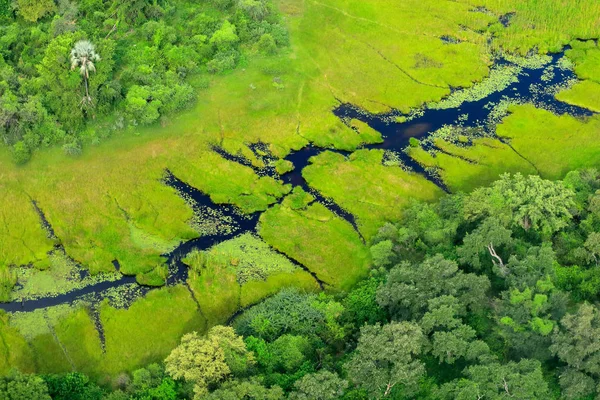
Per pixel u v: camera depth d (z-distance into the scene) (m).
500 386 68.31
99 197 102.88
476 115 120.31
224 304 89.62
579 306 77.50
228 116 117.06
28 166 105.94
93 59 111.06
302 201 103.62
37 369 82.12
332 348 80.12
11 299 89.56
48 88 112.00
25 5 128.88
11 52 122.12
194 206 102.75
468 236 86.12
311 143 114.38
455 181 107.19
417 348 71.12
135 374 76.06
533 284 78.75
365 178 107.31
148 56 122.81
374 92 124.56
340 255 95.94
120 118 112.38
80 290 91.06
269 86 123.69
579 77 128.62
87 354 83.69
